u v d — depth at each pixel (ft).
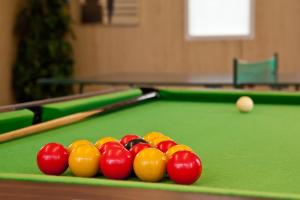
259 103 9.25
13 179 3.38
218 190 3.09
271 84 13.56
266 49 20.63
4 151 5.06
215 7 21.17
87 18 22.22
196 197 3.09
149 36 21.75
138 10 21.74
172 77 16.51
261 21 20.58
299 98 9.02
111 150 3.97
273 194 3.00
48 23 20.83
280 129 6.68
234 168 4.42
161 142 4.48
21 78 20.93
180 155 3.76
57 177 3.36
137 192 3.18
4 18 20.77
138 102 8.88
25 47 21.08
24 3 21.71
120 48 22.07
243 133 6.39
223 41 21.04
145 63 21.89
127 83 14.74
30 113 6.05
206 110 8.46
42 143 5.54
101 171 4.01
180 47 21.48
